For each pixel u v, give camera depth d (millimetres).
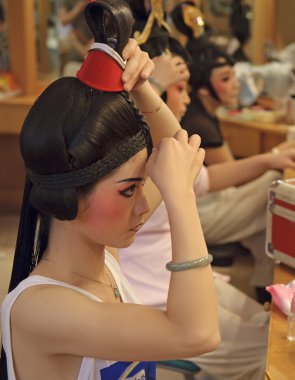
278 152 2629
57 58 4102
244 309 2145
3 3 3934
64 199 996
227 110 3770
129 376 1122
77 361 1062
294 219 1668
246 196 3004
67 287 1062
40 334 1016
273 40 3986
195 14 2889
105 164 994
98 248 1117
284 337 1402
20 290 1053
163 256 1879
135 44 1068
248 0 3910
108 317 1005
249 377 1935
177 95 2139
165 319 1003
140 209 1060
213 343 1005
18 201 4316
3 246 3754
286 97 3668
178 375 2369
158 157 1045
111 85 1010
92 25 1033
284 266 1763
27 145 998
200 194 2527
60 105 988
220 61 2902
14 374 1050
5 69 4039
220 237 3074
